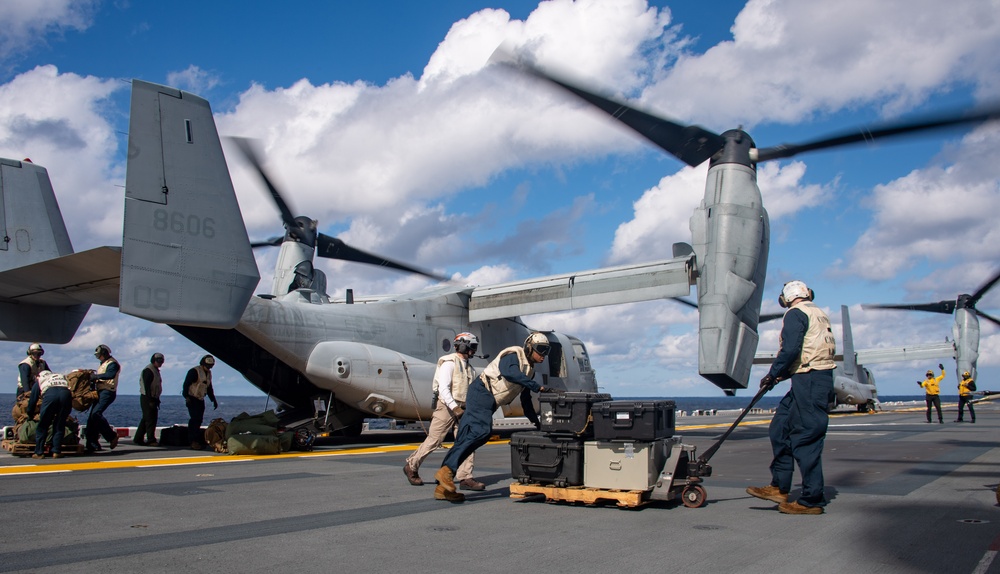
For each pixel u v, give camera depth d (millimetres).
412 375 15195
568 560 4410
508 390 6832
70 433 11297
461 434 6762
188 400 12664
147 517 5742
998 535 5164
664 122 13547
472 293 17688
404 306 16219
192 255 10195
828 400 5988
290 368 14602
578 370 20797
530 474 6723
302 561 4332
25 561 4246
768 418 33031
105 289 11219
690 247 15422
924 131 10922
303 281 16734
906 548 4758
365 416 16547
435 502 6668
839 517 5918
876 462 10359
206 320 10266
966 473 8977
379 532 5250
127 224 9586
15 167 13602
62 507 6176
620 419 6363
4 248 13203
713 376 13312
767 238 14281
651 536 5148
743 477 8828
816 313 6094
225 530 5254
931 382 23672
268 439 11734
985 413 39469
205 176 10492
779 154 13531
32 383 11883
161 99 10164
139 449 12695
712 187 13867
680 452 6387
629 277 15578
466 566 4246
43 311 12844
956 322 37188
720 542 4949
